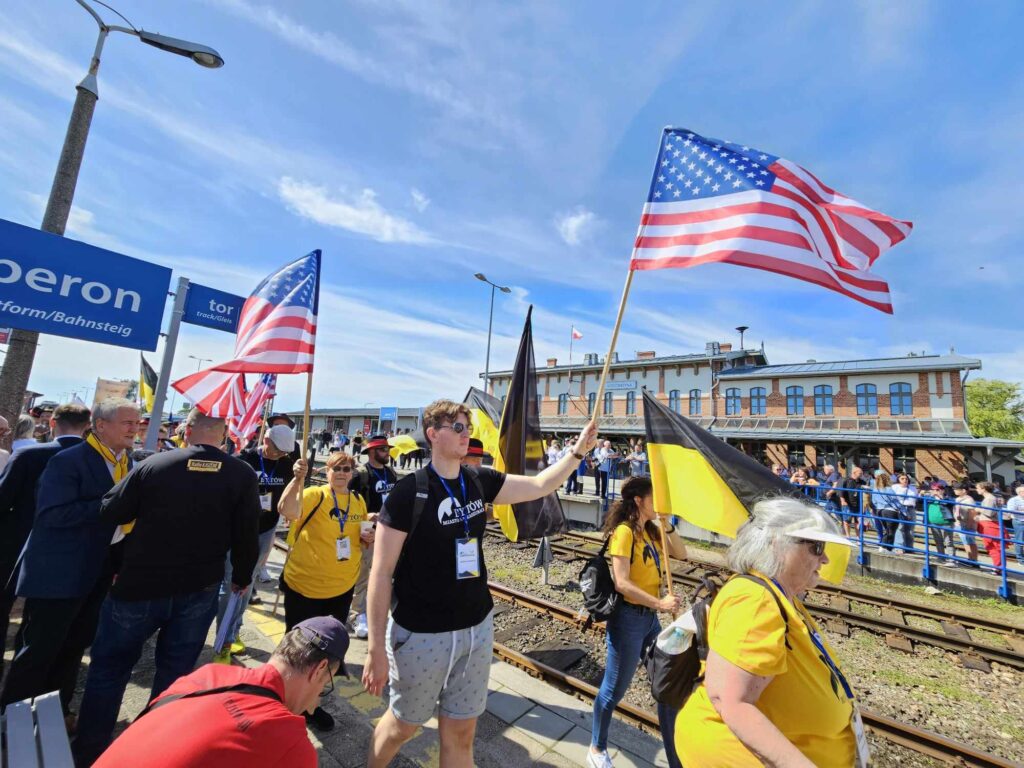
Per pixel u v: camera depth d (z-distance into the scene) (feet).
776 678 5.27
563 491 53.21
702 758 5.63
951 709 15.28
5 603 10.98
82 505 9.39
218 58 16.57
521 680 13.67
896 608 24.95
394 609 7.15
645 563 9.89
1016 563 31.65
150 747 4.03
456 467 7.91
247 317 15.01
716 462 12.94
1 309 12.62
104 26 15.47
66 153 14.90
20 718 6.72
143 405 27.50
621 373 117.08
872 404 86.43
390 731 7.04
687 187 10.90
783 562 5.63
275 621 16.05
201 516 8.89
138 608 8.34
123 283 14.74
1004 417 135.64
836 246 10.63
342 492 11.76
